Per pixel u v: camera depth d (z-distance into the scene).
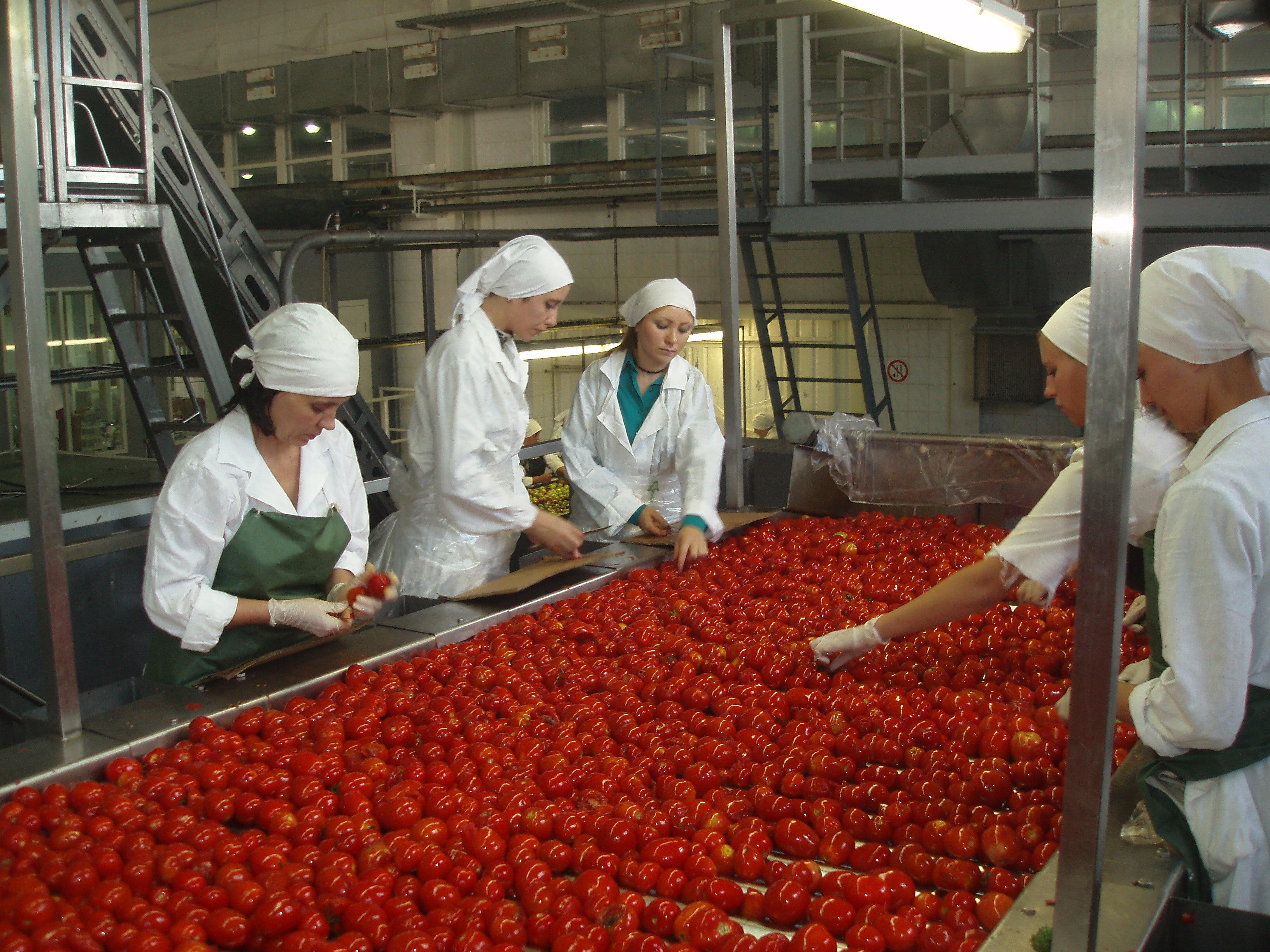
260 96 10.55
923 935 1.17
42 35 3.02
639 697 1.92
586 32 8.77
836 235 7.39
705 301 9.14
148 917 1.18
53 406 1.59
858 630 1.88
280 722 1.74
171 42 11.70
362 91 9.93
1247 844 1.26
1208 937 1.16
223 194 4.22
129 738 1.65
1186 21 5.08
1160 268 1.24
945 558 2.66
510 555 2.89
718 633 2.16
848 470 3.38
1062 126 7.45
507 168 9.15
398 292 10.36
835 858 1.36
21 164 1.50
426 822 1.36
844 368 8.67
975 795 1.46
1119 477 0.98
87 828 1.38
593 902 1.23
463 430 2.47
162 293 4.62
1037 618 2.15
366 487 4.21
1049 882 1.20
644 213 9.22
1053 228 5.62
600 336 8.97
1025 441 3.15
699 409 3.10
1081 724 1.04
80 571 3.72
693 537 2.70
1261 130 5.54
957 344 8.08
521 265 2.49
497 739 1.69
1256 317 1.18
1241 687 1.19
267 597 2.10
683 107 8.95
